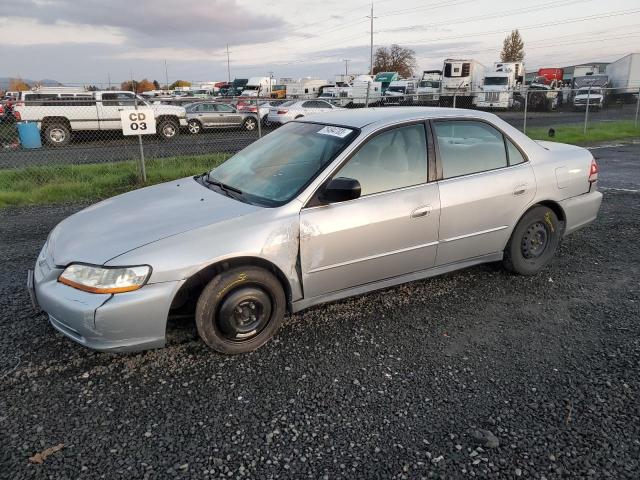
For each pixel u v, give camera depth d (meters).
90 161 12.44
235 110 21.39
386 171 3.58
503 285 4.33
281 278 3.29
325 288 3.44
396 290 4.22
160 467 2.29
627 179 9.21
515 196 4.11
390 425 2.59
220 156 11.45
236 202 3.40
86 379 2.95
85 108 16.84
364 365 3.13
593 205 4.71
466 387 2.91
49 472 2.25
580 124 21.22
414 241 3.68
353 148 3.47
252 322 3.22
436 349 3.32
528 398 2.81
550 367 3.12
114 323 2.81
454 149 3.91
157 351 3.26
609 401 2.78
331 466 2.31
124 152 14.27
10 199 7.78
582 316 3.78
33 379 2.94
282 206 3.23
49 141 16.42
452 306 3.94
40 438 2.47
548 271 4.66
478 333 3.53
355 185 3.19
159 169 10.06
